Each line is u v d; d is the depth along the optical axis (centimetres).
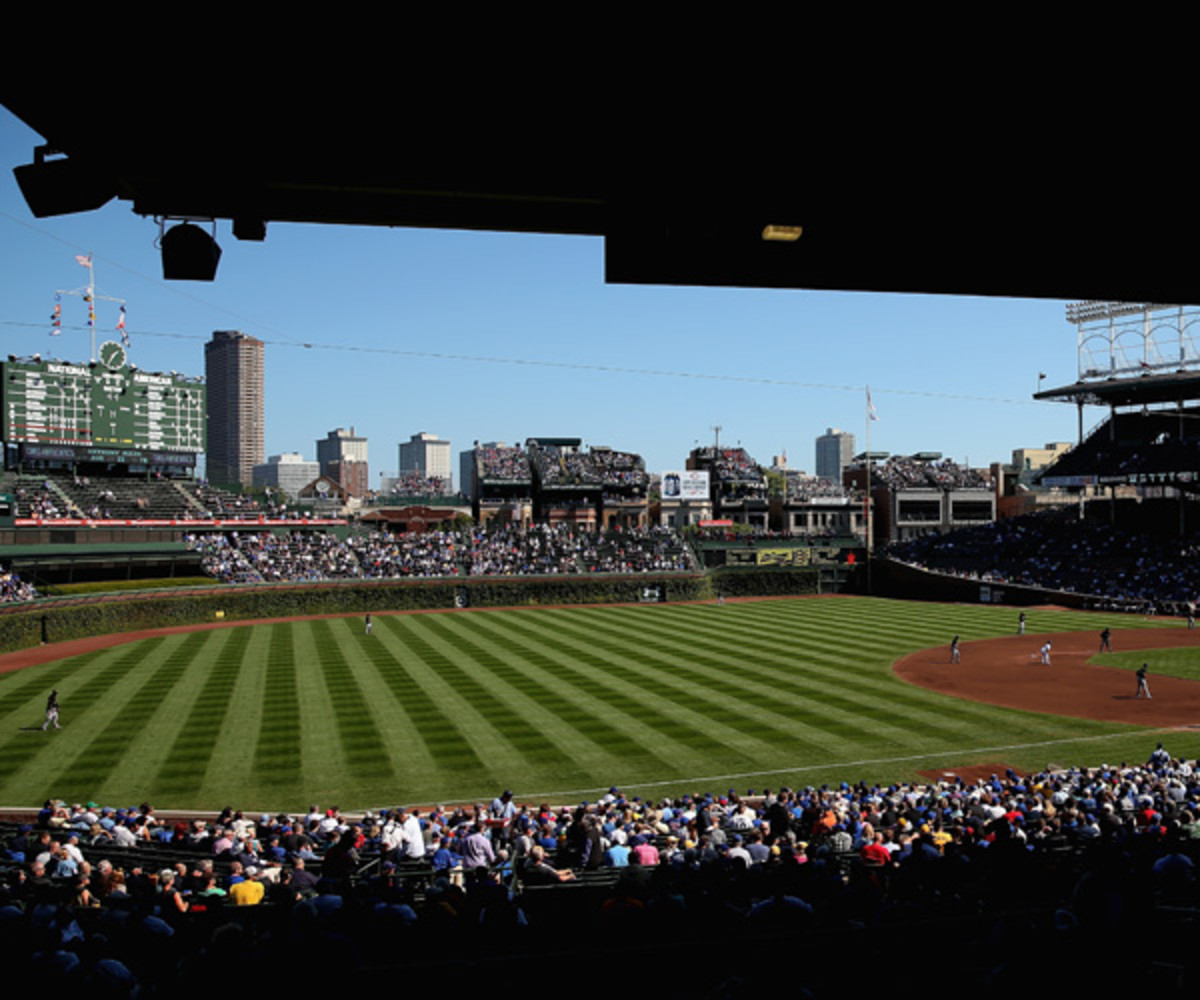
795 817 2088
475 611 8156
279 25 693
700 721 3672
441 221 887
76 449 8312
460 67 744
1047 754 3291
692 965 637
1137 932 634
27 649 5631
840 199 864
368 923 953
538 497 12812
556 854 1830
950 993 652
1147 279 961
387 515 12194
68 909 1005
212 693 4203
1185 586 7819
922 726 3650
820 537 11319
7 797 2736
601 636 6247
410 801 2741
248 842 1830
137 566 8019
